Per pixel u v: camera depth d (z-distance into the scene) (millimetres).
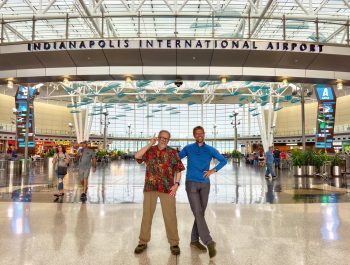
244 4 24703
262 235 5582
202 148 4934
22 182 15555
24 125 39094
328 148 36781
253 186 14047
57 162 10461
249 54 15141
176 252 4559
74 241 5176
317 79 16328
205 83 47906
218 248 4836
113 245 4969
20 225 6289
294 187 13602
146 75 15945
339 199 10023
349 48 15375
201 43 14867
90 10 19016
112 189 12742
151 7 26141
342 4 25641
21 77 16109
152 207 4781
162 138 4828
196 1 25016
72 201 9523
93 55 15234
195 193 4773
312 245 4977
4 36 17719
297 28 18859
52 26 19438
